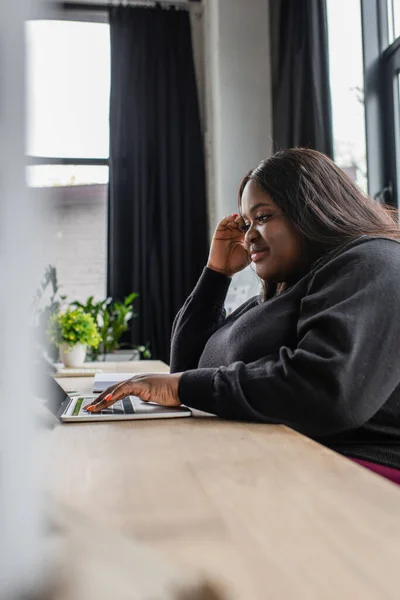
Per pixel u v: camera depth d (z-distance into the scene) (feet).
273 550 1.09
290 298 3.26
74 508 0.72
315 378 2.58
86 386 4.81
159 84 14.05
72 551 0.59
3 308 0.46
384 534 1.19
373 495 1.49
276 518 1.30
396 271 2.84
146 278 13.50
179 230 13.76
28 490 0.50
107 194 13.93
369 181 9.65
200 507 1.38
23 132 0.46
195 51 14.52
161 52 14.14
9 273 0.46
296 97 11.18
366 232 3.37
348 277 2.87
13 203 0.46
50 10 0.49
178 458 1.95
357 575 0.97
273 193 3.48
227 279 4.39
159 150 13.89
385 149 9.68
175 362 4.29
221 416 2.81
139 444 2.21
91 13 14.25
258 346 3.22
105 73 14.19
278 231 3.46
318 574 0.98
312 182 3.47
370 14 9.68
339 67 10.38
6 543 0.48
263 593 0.89
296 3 11.38
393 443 2.91
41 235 0.48
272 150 12.80
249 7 13.01
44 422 0.60
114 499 1.46
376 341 2.61
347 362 2.53
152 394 2.91
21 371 0.48
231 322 4.08
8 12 0.45
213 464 1.86
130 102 13.92
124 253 13.58
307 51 10.93
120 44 13.98
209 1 13.66
